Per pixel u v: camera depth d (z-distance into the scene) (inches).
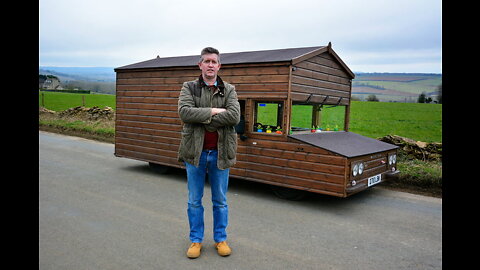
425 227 172.6
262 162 221.0
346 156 186.5
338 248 145.2
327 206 206.5
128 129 299.6
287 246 145.8
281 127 214.1
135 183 251.8
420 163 292.2
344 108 278.2
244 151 228.7
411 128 665.0
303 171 203.8
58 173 274.2
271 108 217.8
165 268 123.3
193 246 133.3
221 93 128.8
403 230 168.1
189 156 128.4
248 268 124.9
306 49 236.8
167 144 271.6
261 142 220.8
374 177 214.7
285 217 184.5
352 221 180.2
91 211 184.5
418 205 210.7
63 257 129.8
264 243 148.5
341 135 250.1
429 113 962.7
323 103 244.2
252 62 219.3
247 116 226.4
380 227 171.9
